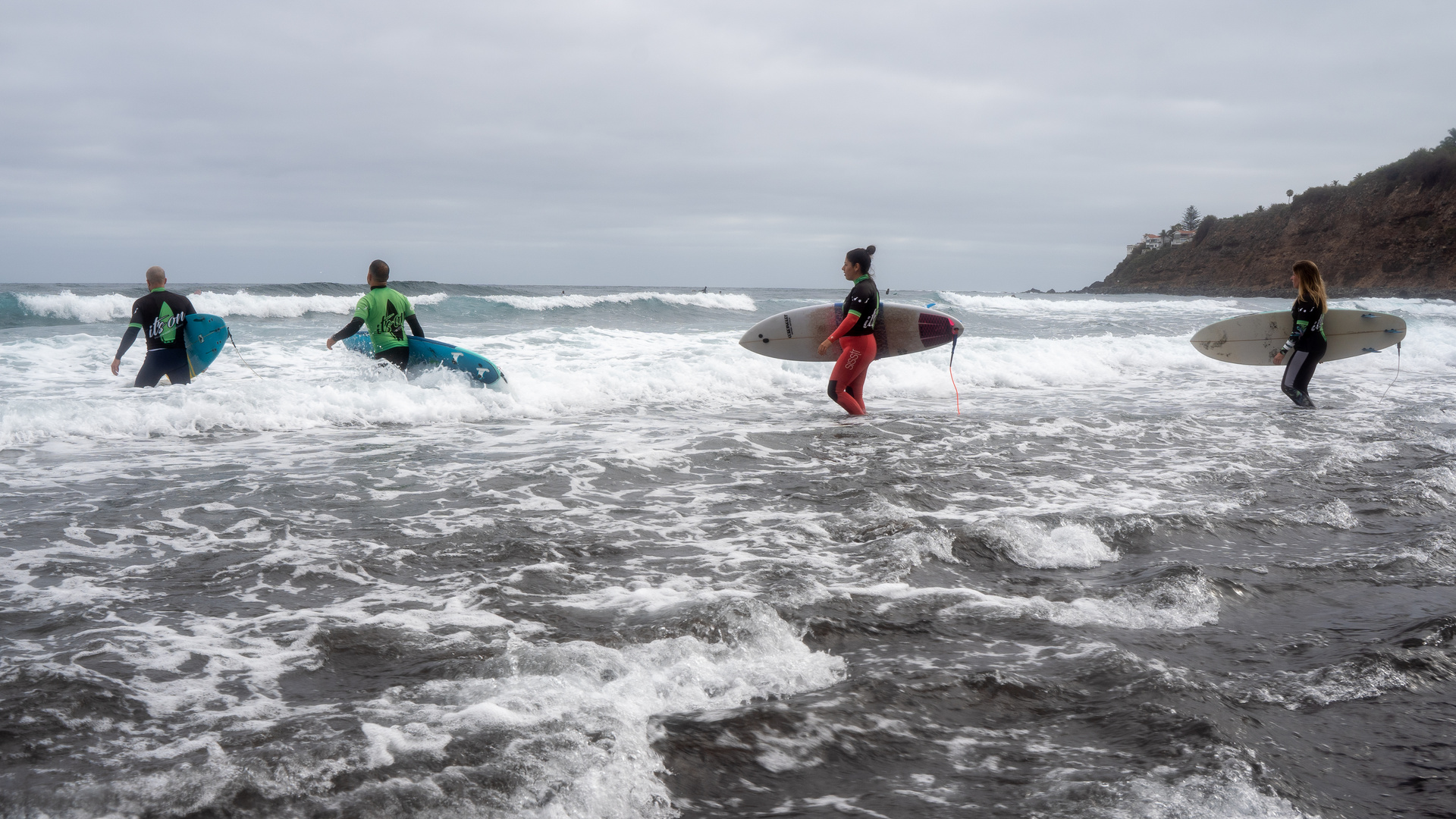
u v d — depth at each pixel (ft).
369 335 30.50
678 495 16.46
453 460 19.56
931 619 9.84
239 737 6.75
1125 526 13.67
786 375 35.01
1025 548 12.74
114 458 19.40
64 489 16.19
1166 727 7.09
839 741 6.91
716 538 13.51
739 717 7.16
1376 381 39.96
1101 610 10.21
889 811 5.97
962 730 7.21
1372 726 7.34
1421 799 6.19
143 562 11.87
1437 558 12.48
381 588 10.91
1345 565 12.23
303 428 24.06
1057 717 7.47
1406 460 20.49
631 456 19.81
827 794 6.21
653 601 10.36
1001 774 6.48
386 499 15.80
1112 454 21.04
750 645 8.94
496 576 11.44
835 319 32.60
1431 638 9.21
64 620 9.52
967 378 37.93
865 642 9.16
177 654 8.61
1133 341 50.03
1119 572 11.93
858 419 26.76
